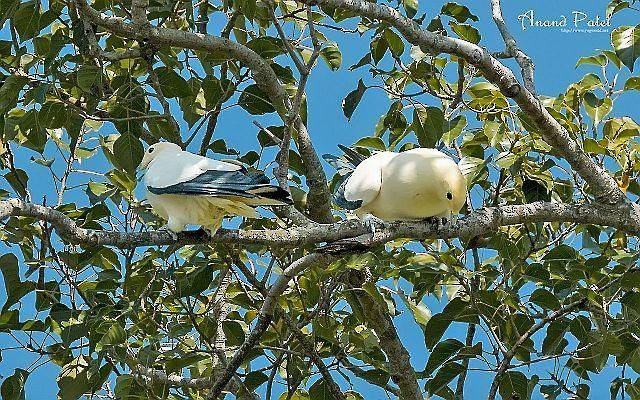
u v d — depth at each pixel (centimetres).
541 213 904
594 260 939
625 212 927
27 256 1055
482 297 955
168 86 1020
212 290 1242
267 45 1063
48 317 1026
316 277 1012
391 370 1073
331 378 1016
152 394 988
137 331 1017
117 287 1022
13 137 1060
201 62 1075
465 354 954
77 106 1005
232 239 817
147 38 952
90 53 977
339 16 1075
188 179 799
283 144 975
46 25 982
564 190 1146
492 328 973
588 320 951
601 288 960
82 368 1047
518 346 952
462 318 963
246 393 1030
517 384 951
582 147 1071
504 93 902
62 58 966
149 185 811
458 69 1073
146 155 973
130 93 985
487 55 893
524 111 913
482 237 1047
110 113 1015
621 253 1053
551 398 953
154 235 802
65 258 1016
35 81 977
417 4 1055
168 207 813
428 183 872
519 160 1060
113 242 784
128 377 971
